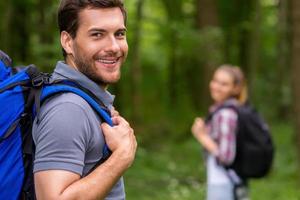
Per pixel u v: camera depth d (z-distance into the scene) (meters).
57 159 2.04
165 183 9.45
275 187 8.83
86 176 2.09
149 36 20.67
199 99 18.34
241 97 5.18
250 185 8.97
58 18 2.30
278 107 17.34
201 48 13.02
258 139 4.93
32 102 2.16
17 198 2.13
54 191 2.01
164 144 13.61
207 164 5.12
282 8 16.86
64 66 2.25
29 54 11.38
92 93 2.23
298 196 8.34
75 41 2.26
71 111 2.09
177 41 14.21
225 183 4.97
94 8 2.22
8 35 11.02
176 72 21.94
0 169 2.10
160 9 21.67
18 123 2.13
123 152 2.16
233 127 4.93
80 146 2.08
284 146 12.09
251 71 17.52
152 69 23.88
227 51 20.06
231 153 4.91
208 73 13.77
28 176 2.14
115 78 2.28
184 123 16.56
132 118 15.56
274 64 19.95
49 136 2.06
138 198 8.58
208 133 5.13
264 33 17.91
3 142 2.11
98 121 2.18
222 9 19.20
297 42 8.75
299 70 8.75
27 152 2.13
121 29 2.27
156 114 19.81
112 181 2.12
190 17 19.31
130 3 15.76
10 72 2.35
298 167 8.92
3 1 10.97
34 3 11.56
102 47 2.23
